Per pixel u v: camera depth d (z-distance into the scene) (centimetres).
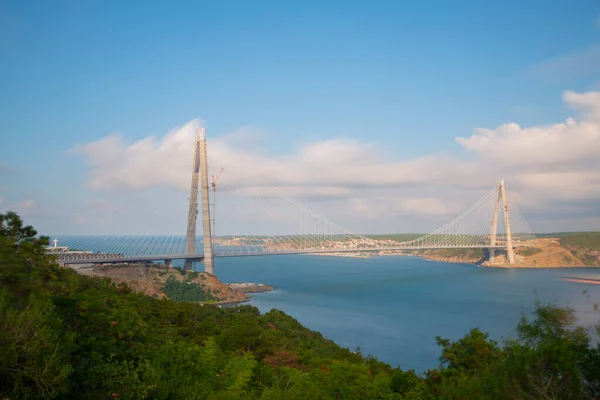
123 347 1466
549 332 992
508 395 884
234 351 3086
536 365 902
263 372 1958
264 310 9019
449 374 1491
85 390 1170
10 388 997
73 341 1234
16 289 1262
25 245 1449
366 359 3694
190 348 1727
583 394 850
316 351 3844
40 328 1059
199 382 1549
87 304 1468
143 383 1266
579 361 890
